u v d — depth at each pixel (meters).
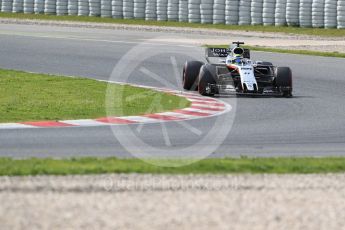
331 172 36.03
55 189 31.23
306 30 132.00
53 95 63.91
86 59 91.75
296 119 53.94
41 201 29.38
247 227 26.56
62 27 131.62
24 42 105.81
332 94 68.75
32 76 76.75
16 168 34.62
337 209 29.17
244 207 29.14
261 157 40.00
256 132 48.34
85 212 27.95
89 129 47.69
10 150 40.59
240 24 137.75
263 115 55.34
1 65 85.56
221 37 121.06
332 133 48.78
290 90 65.69
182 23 140.38
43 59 91.00
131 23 140.38
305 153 42.03
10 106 57.12
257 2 136.50
